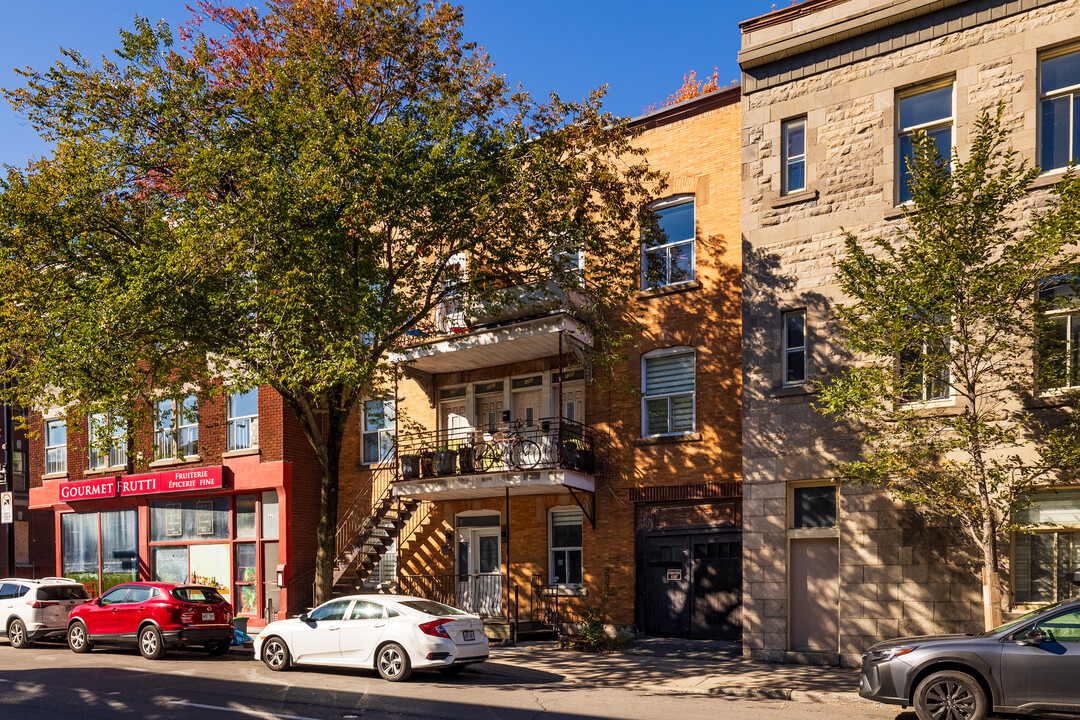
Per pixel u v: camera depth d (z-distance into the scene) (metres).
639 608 18.83
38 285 15.98
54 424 29.95
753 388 16.73
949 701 10.02
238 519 25.11
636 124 20.33
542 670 14.86
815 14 16.78
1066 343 12.63
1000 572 13.88
